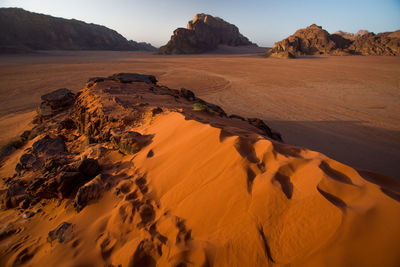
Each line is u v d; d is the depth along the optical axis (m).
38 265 2.92
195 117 6.26
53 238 3.24
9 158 9.63
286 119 19.66
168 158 4.29
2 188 5.70
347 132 16.38
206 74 49.31
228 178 3.13
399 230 1.94
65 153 6.80
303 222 2.35
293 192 2.68
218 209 2.86
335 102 25.19
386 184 2.63
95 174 4.75
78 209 3.77
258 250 2.33
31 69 53.00
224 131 4.11
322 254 2.06
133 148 5.27
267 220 2.51
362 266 1.89
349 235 2.05
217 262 2.40
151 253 2.68
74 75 45.06
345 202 2.36
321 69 54.31
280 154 3.30
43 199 4.48
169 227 2.91
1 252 3.32
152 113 7.31
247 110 22.75
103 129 7.35
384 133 16.08
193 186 3.37
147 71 53.56
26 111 21.91
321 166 2.88
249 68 59.50
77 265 2.75
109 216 3.39
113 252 2.87
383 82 35.94
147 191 3.78
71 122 10.30
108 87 10.77
